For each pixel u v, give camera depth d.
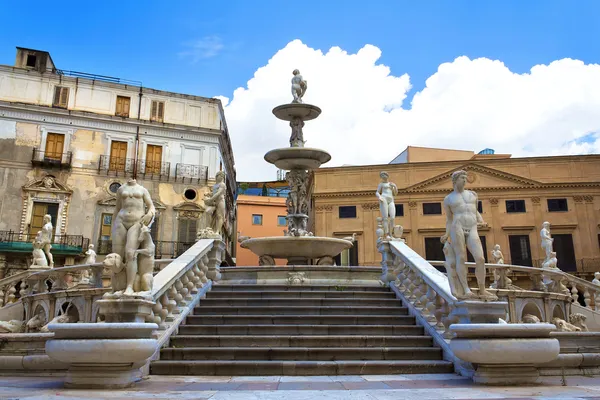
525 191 40.28
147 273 7.39
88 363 6.31
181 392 5.80
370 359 8.12
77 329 6.31
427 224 40.31
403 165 41.66
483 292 7.43
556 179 40.31
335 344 8.51
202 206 36.59
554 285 14.16
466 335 6.80
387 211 12.63
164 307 8.78
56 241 33.06
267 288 11.91
